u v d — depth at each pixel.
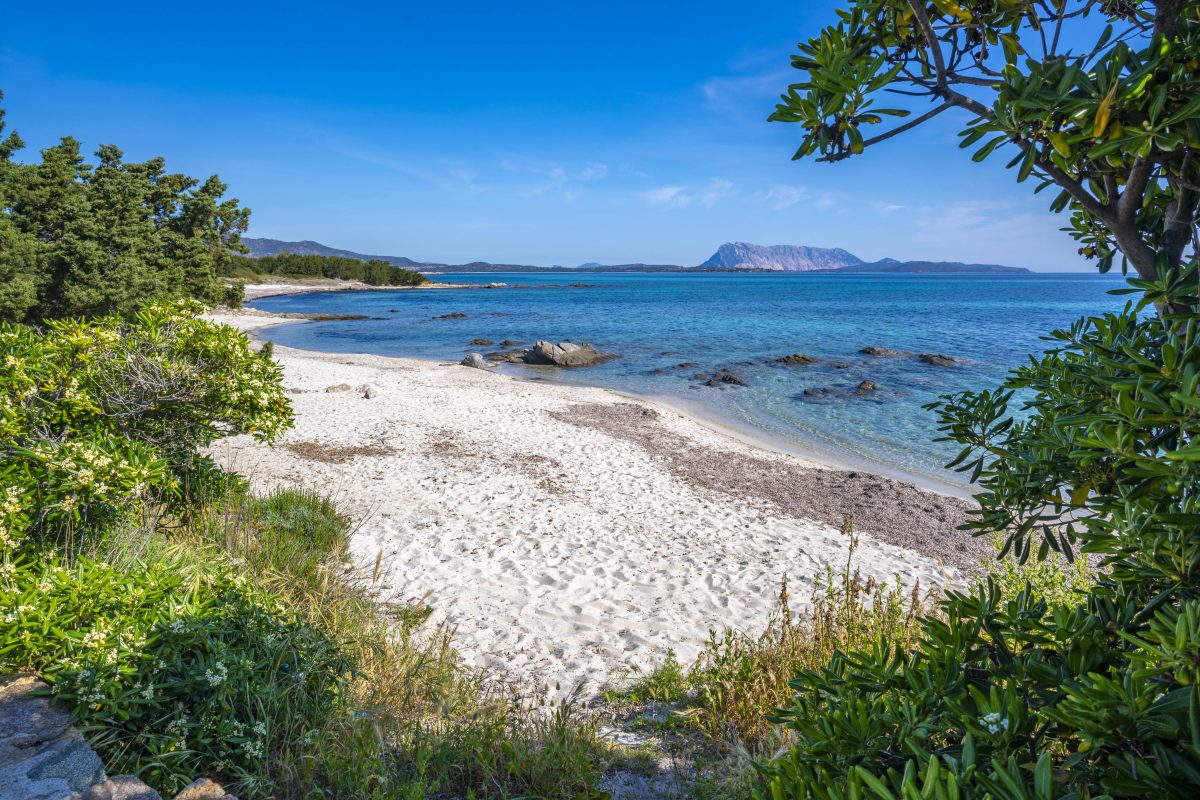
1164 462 1.46
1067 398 2.14
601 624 6.81
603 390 22.88
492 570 8.06
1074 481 2.16
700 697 5.04
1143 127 1.55
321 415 15.61
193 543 6.19
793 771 1.81
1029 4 1.87
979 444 2.63
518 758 3.62
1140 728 1.30
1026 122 1.74
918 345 36.88
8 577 3.62
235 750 3.16
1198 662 1.23
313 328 48.38
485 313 64.81
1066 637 1.72
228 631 3.74
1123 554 1.78
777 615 7.11
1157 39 1.59
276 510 8.22
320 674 3.97
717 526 10.11
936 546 9.75
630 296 103.81
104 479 4.57
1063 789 1.51
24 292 20.36
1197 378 1.39
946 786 1.43
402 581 7.54
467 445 13.84
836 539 9.82
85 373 5.85
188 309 7.01
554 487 11.52
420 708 4.45
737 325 50.53
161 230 35.81
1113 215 1.83
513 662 5.90
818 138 2.00
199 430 6.89
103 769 2.72
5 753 2.72
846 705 1.84
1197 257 1.63
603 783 3.79
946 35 2.04
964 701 1.76
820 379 25.89
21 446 4.48
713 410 20.48
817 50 2.04
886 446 16.45
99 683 3.03
